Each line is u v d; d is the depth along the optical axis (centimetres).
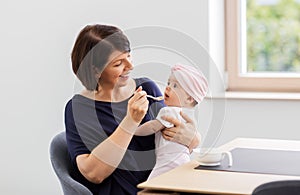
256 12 374
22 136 403
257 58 377
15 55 399
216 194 181
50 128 396
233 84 375
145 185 191
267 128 345
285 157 231
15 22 396
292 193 149
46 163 400
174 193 188
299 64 369
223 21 373
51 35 389
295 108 339
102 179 218
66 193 218
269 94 356
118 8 370
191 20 354
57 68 390
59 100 392
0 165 407
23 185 405
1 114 405
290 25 369
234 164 220
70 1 382
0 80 404
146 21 364
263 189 149
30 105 399
